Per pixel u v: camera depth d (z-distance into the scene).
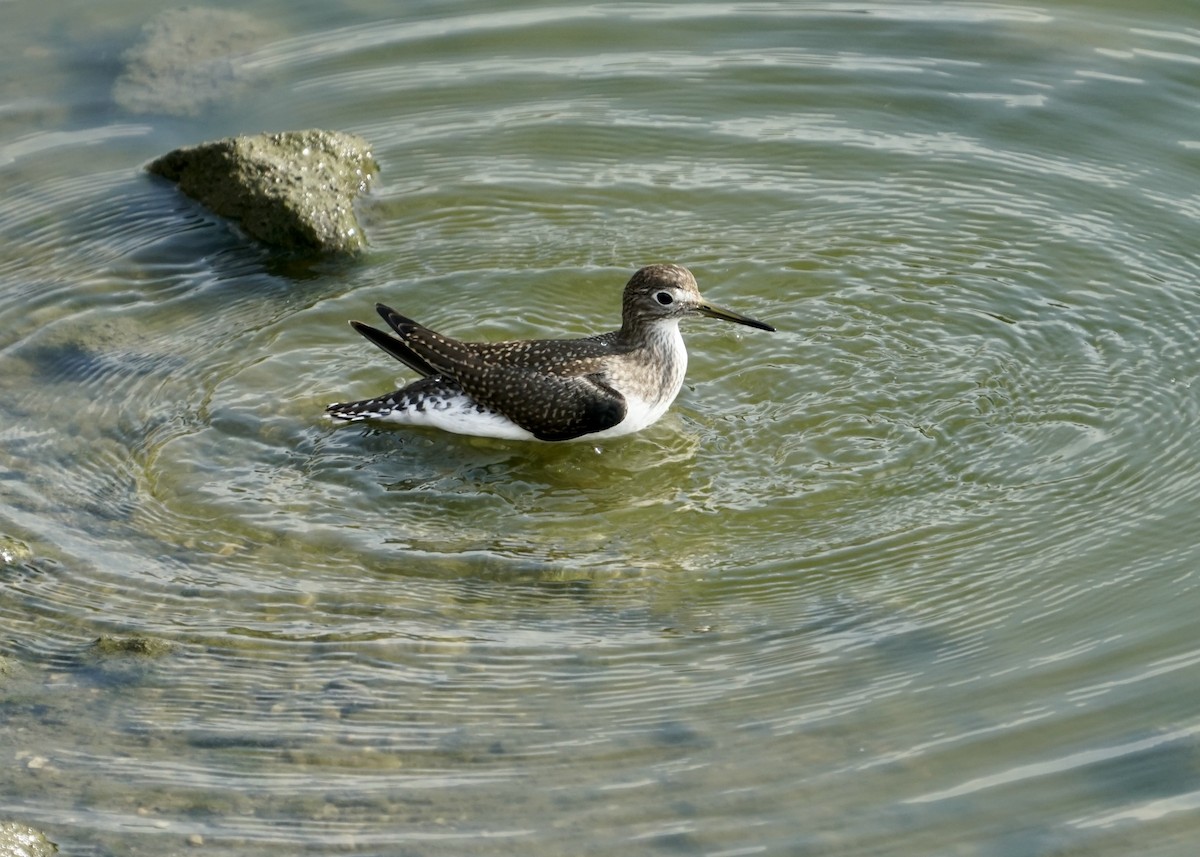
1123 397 15.05
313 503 14.10
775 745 11.02
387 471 14.63
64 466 14.58
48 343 16.45
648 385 14.95
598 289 17.34
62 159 19.50
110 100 20.41
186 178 19.02
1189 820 10.20
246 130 19.80
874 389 15.44
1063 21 21.17
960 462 14.30
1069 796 10.45
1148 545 13.06
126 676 11.86
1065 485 13.88
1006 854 9.99
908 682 11.65
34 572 13.09
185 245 18.38
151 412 15.40
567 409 14.49
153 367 16.11
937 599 12.56
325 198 18.38
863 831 10.20
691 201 18.67
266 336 16.64
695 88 20.41
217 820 10.42
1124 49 20.59
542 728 11.26
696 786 10.64
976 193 18.50
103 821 10.41
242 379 15.91
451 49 21.20
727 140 19.59
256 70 20.84
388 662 11.98
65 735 11.24
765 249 17.80
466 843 10.17
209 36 21.45
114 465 14.62
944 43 20.92
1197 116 19.36
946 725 11.17
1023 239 17.67
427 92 20.50
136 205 18.92
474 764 10.91
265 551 13.40
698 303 14.95
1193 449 14.27
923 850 10.04
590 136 19.73
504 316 16.91
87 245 18.25
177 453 14.78
